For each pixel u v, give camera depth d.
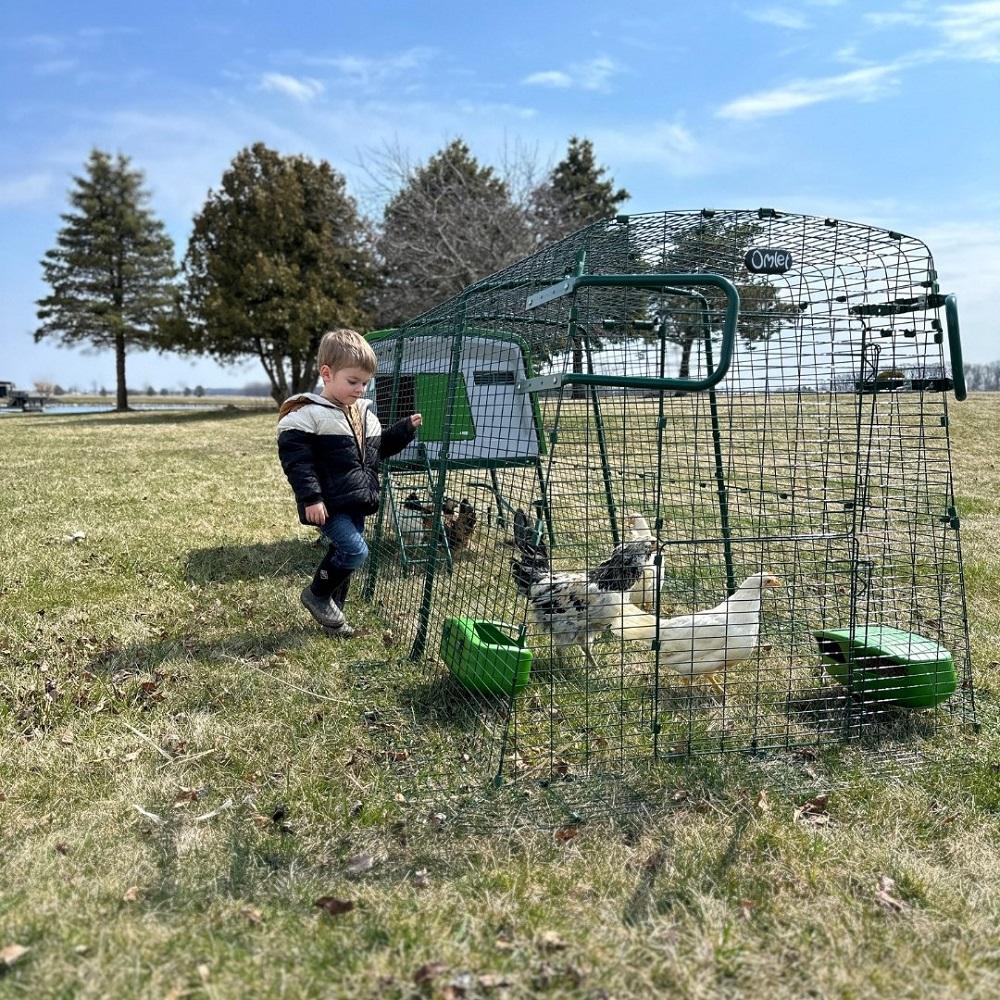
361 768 3.13
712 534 6.13
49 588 5.40
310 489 3.90
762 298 3.67
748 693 3.85
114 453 14.30
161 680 3.93
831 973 2.07
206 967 2.04
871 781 3.03
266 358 29.38
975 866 2.52
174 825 2.73
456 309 4.09
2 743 3.27
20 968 2.02
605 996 1.98
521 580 4.09
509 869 2.50
